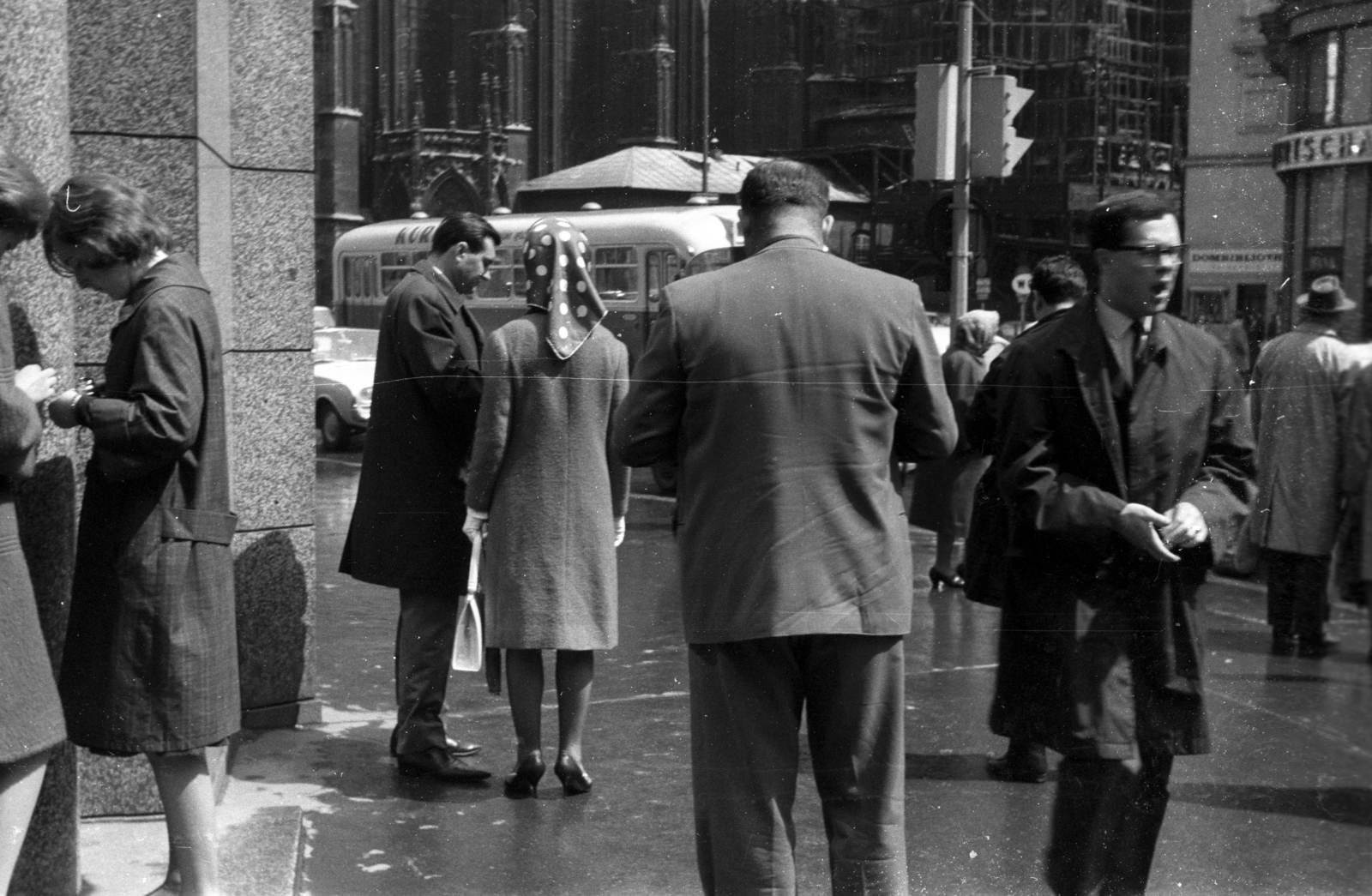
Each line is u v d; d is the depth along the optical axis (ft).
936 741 11.91
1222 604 10.55
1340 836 10.75
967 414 10.16
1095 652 9.92
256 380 15.03
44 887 10.82
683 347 9.46
